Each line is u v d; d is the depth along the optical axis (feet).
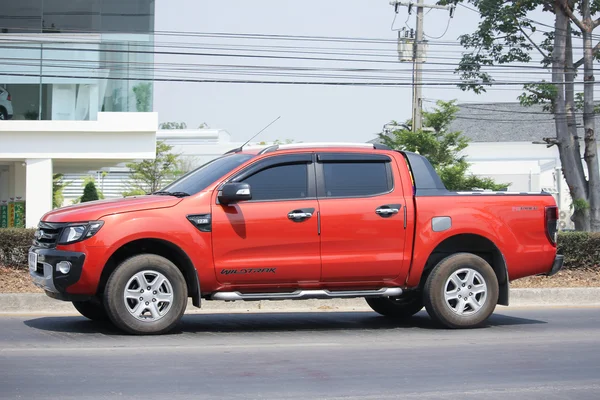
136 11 103.09
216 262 35.78
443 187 39.32
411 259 38.17
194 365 28.94
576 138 114.21
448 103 147.43
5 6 100.78
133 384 25.64
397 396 24.67
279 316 44.86
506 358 31.37
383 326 40.42
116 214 34.91
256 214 36.27
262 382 26.27
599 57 114.32
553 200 40.63
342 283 37.63
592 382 27.17
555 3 111.04
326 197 37.50
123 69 102.99
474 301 39.11
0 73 100.73
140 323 35.09
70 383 25.68
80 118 102.22
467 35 118.11
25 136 101.40
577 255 61.98
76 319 41.45
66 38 101.81
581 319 44.24
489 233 39.14
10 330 36.99
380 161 38.68
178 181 39.17
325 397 24.35
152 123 102.17
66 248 34.58
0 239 54.65
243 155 38.11
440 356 31.58
